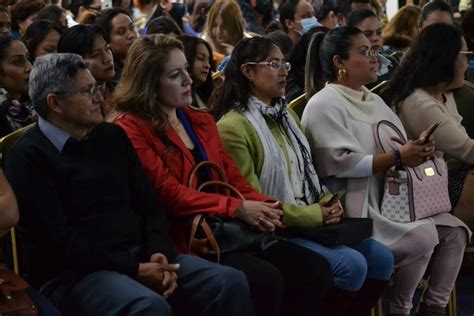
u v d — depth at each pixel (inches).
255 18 305.0
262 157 141.9
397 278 152.5
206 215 127.4
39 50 175.9
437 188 152.2
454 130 158.4
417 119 159.9
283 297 131.0
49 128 117.3
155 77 130.4
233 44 246.8
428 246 148.2
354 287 136.6
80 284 113.5
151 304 108.4
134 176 124.2
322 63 156.9
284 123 146.9
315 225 138.3
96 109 118.5
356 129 151.4
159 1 296.5
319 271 129.6
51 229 113.1
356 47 152.1
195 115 137.7
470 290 184.9
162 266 116.3
